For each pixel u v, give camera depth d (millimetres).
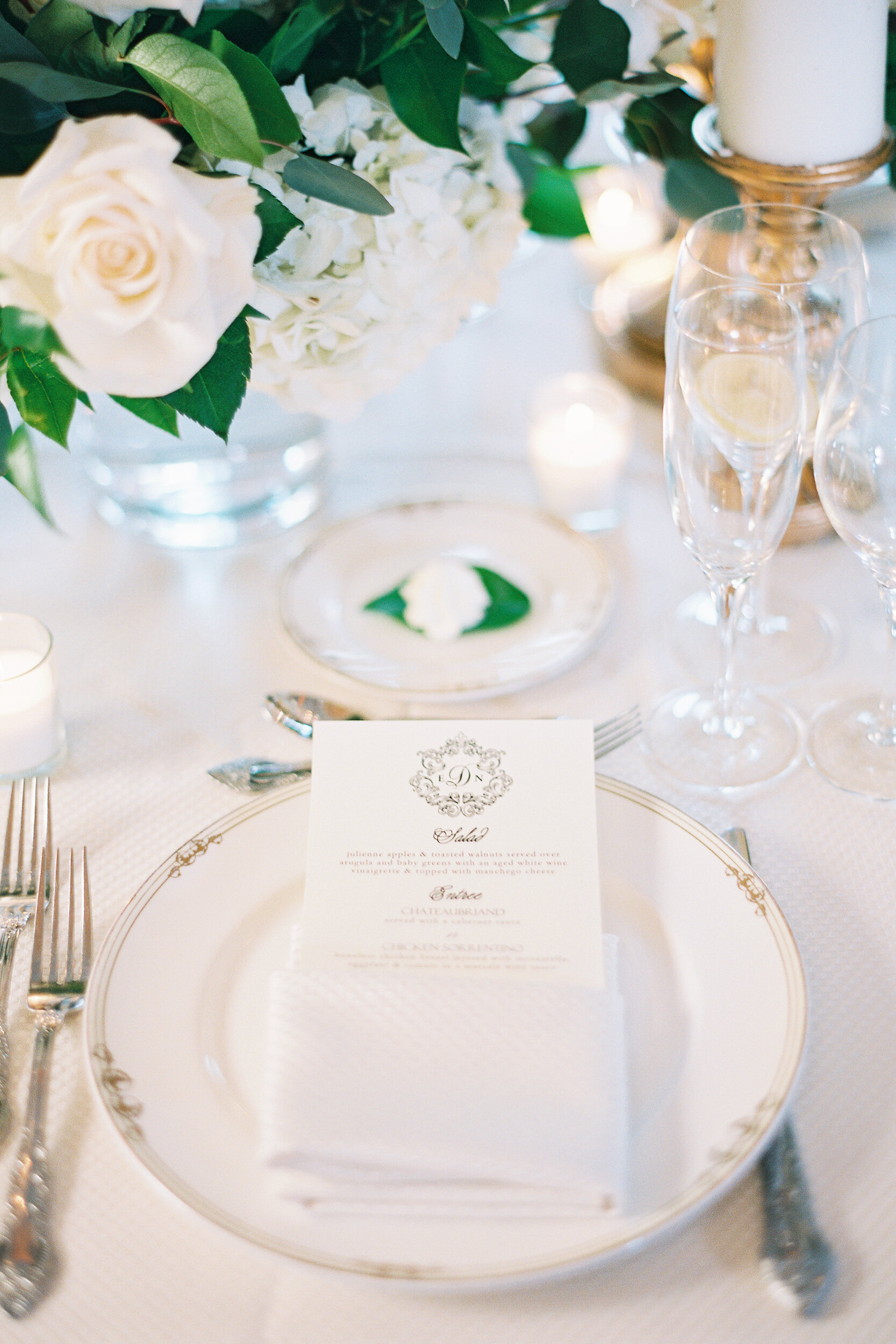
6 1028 680
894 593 802
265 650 968
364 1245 536
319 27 828
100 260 623
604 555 989
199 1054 635
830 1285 547
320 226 814
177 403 780
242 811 762
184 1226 587
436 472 1164
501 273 1426
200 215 626
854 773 829
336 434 1219
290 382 907
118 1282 567
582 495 1074
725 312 747
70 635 994
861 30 885
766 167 949
